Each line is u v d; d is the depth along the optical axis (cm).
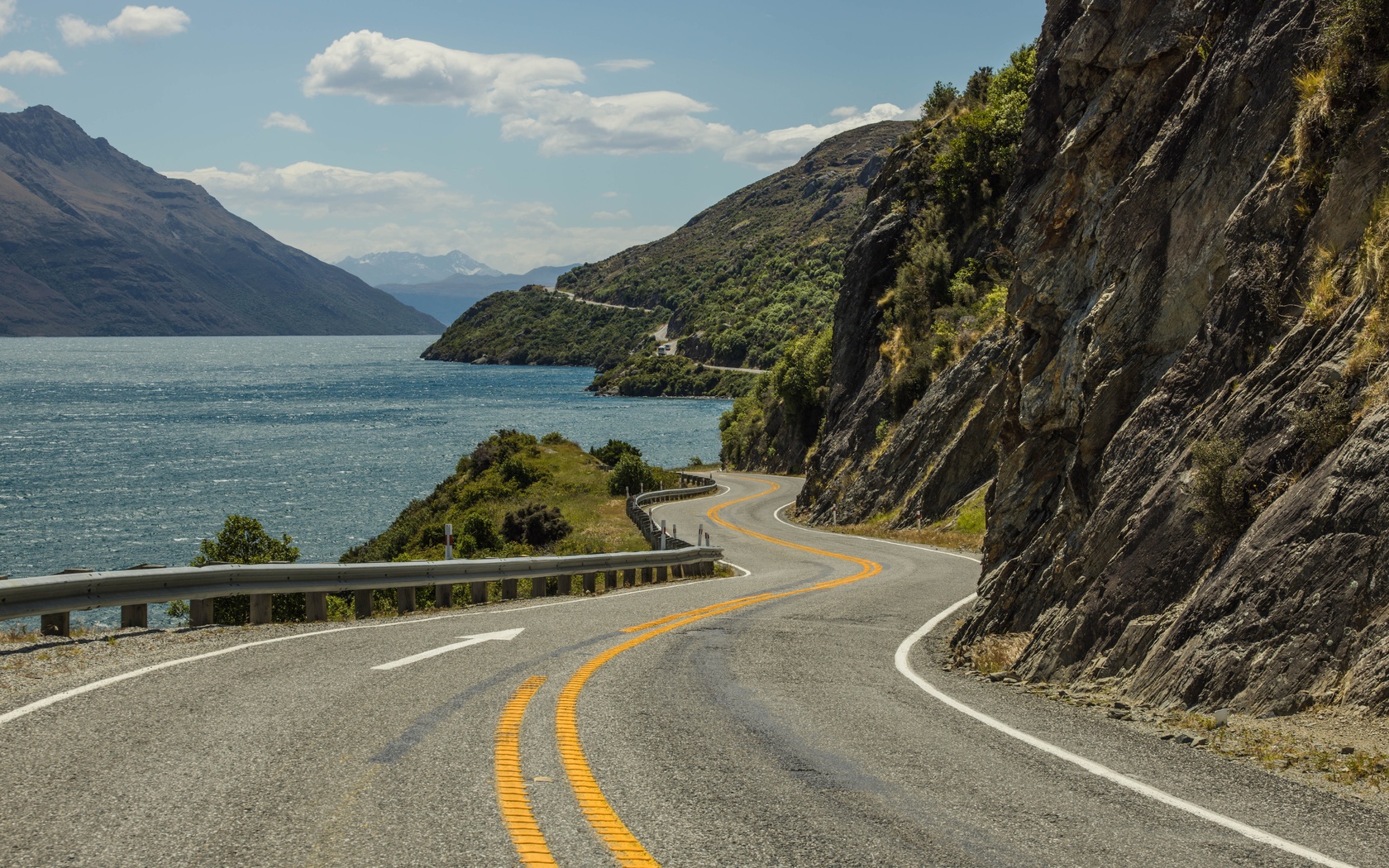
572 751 646
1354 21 916
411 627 1228
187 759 608
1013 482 1445
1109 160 1348
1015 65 4650
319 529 6500
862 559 2852
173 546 5934
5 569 5238
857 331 5406
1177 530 895
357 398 19362
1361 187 898
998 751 672
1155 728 740
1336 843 495
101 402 18088
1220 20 1209
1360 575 716
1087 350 1223
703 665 1002
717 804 545
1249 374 920
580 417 15400
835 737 708
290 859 452
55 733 658
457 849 468
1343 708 677
